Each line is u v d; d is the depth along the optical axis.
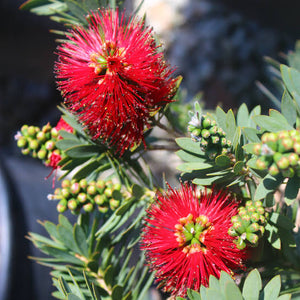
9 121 1.04
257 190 0.35
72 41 0.40
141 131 0.39
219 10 1.07
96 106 0.38
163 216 0.38
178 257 0.37
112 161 0.40
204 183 0.36
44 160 0.40
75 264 0.40
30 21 0.84
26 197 0.57
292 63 0.44
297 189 0.35
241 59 0.98
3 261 0.51
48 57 0.92
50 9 0.42
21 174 0.64
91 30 0.39
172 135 0.42
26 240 0.53
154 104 0.39
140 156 0.41
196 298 0.35
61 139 0.39
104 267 0.40
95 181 0.40
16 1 0.81
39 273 0.53
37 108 1.07
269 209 0.37
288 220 0.36
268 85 0.92
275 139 0.33
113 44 0.38
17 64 0.93
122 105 0.38
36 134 0.40
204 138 0.35
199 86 1.00
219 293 0.34
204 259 0.37
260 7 0.72
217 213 0.37
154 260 0.38
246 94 0.96
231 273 0.36
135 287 0.40
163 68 0.39
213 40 1.02
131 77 0.38
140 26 0.39
